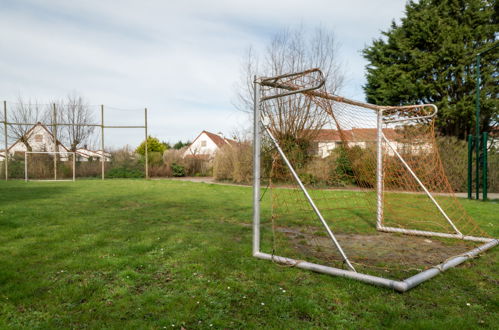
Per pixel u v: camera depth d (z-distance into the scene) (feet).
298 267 11.89
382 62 62.85
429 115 19.45
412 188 23.76
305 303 8.75
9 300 8.75
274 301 8.98
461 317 8.14
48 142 68.18
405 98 57.31
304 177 37.06
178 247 14.28
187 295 9.30
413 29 57.62
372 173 21.22
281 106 27.89
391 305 8.82
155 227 18.52
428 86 54.39
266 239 16.62
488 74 52.95
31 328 7.39
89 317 7.90
